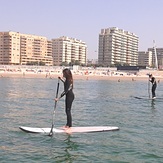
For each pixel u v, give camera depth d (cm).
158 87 6444
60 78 1268
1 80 8038
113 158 938
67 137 1185
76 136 1205
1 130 1302
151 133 1302
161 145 1099
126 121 1619
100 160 916
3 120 1575
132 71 16362
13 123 1490
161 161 916
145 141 1155
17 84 6038
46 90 4309
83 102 2675
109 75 14188
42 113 1880
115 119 1684
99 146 1071
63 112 1947
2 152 973
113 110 2105
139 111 2062
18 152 977
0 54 19650
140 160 922
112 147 1061
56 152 987
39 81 8075
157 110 2128
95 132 1292
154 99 3014
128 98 3167
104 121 1606
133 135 1256
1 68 13975
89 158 934
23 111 1962
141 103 2630
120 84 7750
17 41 19812
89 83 7944
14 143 1086
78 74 13788
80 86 6100
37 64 19550
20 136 1191
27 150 1002
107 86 6375
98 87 5822
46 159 914
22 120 1589
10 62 19375
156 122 1595
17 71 13425
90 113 1923
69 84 1260
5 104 2361
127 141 1150
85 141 1134
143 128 1416
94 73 14488
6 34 19362
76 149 1027
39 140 1132
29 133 1244
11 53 19400
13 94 3394
